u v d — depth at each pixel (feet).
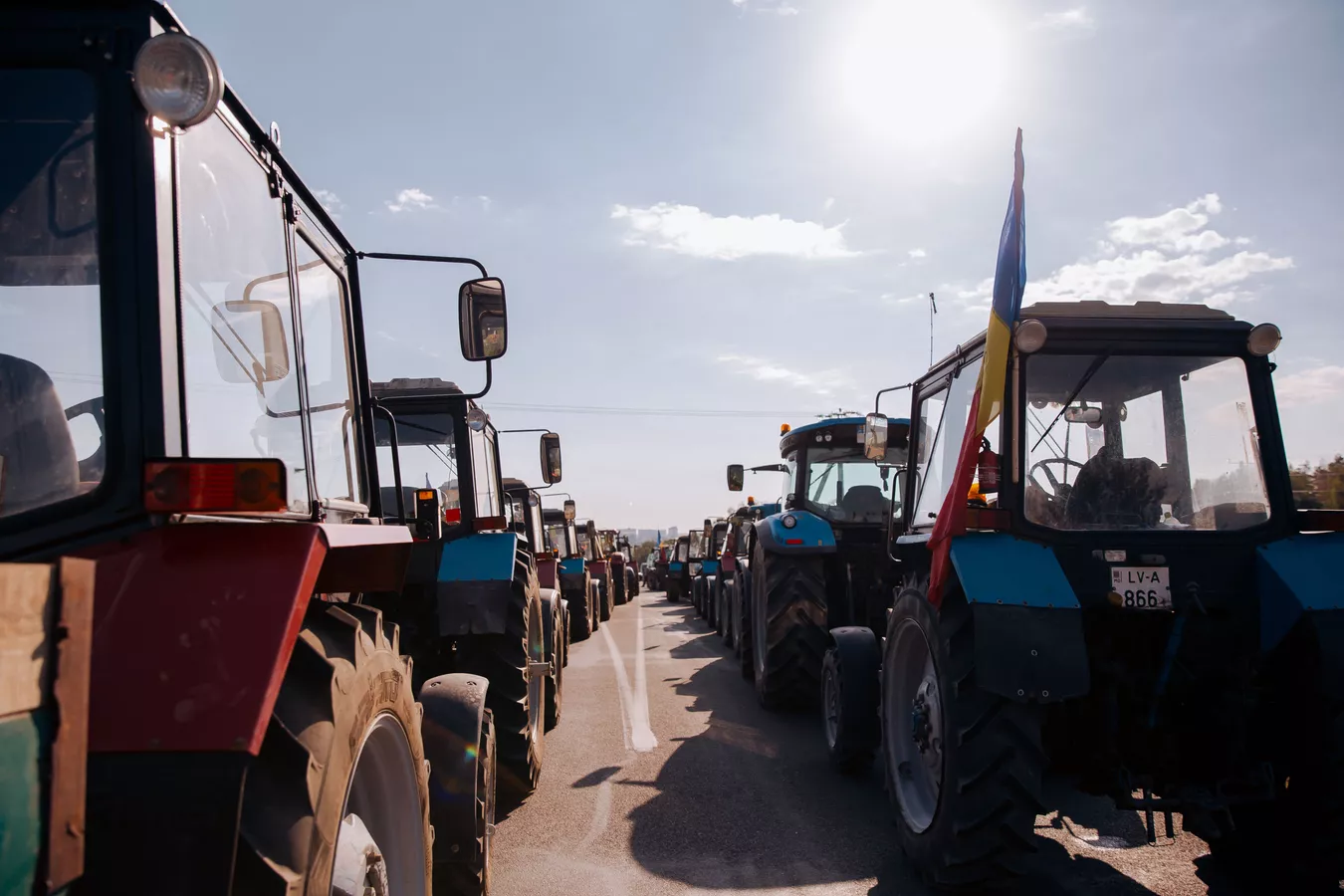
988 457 13.32
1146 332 13.16
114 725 4.81
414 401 18.60
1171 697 12.42
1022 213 12.10
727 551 48.80
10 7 6.11
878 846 15.16
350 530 7.52
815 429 27.94
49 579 3.89
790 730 24.29
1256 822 12.67
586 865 14.40
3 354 5.79
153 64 5.54
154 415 5.74
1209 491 12.89
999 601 11.80
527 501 33.40
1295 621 11.64
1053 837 15.31
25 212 5.94
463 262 11.24
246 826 5.10
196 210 6.41
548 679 24.50
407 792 8.25
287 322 8.05
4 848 3.60
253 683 4.94
